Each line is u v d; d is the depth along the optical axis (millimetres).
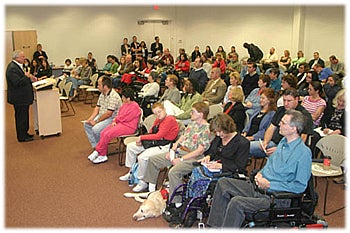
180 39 13977
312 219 2814
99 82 5199
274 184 2740
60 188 4152
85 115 7855
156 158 3859
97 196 3947
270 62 9961
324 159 3494
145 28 13555
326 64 10078
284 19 11242
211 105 5297
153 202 3488
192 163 3461
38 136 6176
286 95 3826
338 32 10109
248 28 12156
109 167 4777
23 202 3818
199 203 3188
